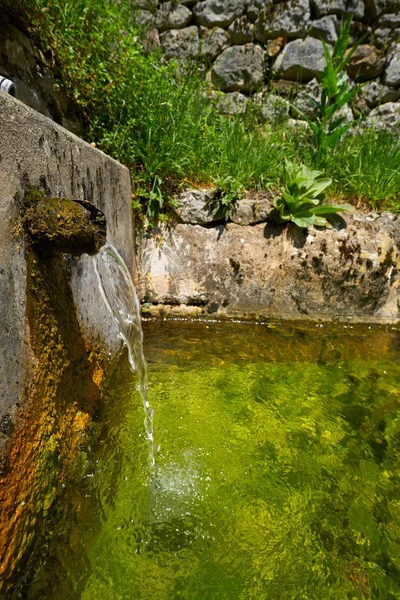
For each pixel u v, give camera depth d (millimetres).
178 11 3451
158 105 2447
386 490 1161
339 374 1848
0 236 752
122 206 1986
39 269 949
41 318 958
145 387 1642
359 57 3480
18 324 825
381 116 3516
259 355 2014
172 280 2459
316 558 939
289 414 1521
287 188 2447
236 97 3342
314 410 1555
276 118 3385
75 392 1215
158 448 1281
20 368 829
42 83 1793
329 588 869
